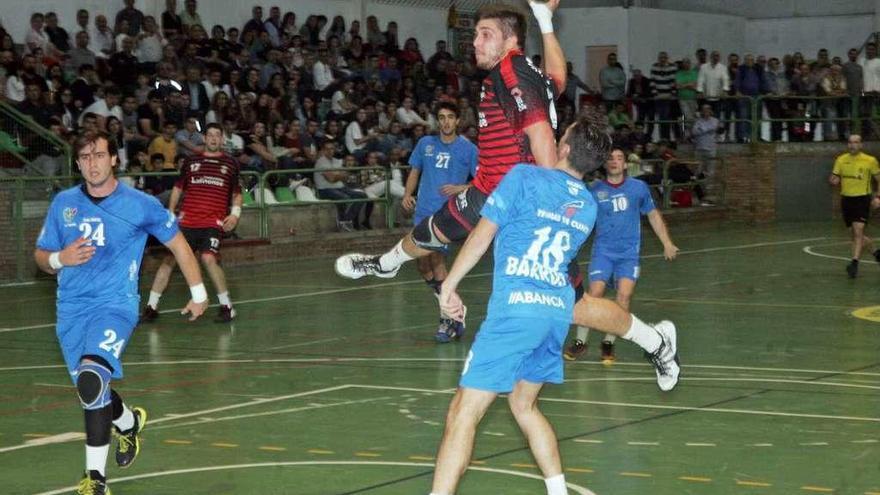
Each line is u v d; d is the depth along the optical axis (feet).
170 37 94.22
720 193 125.80
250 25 100.68
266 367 44.78
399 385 40.86
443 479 22.59
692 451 30.60
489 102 25.88
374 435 33.01
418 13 124.26
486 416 35.27
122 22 93.15
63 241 26.81
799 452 30.42
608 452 30.55
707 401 37.27
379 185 94.63
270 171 86.48
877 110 127.03
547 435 24.09
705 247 96.32
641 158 118.62
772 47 149.28
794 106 128.36
